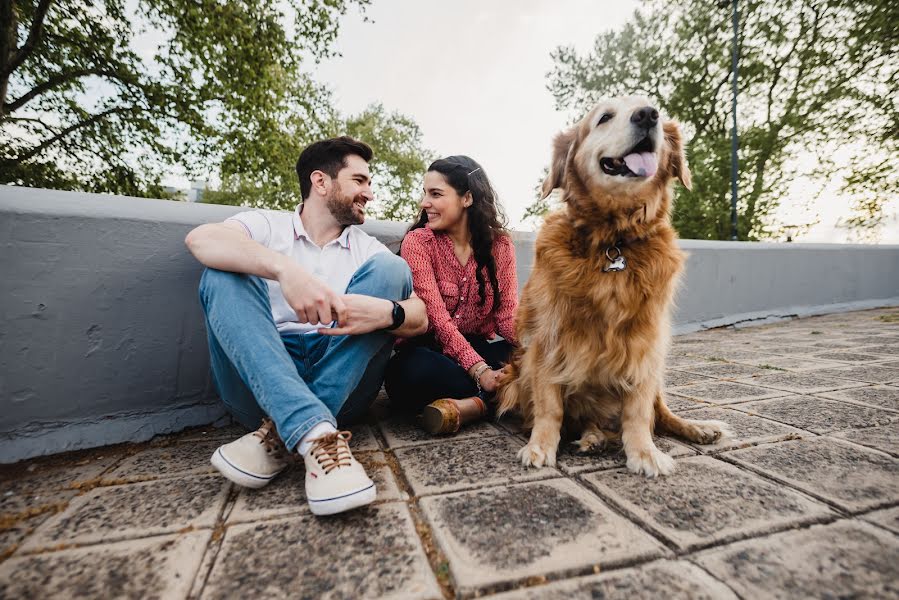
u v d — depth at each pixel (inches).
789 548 39.4
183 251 79.0
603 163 72.1
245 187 852.0
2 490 54.8
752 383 109.3
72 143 419.8
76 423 70.5
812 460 59.2
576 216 74.5
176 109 420.8
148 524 45.7
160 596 34.5
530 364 73.2
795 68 565.0
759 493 50.2
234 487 55.1
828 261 276.7
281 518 46.8
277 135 447.8
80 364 70.6
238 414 66.7
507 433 77.5
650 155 69.5
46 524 45.9
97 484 56.6
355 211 79.5
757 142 566.3
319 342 68.9
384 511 48.1
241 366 53.5
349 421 77.9
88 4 388.2
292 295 54.8
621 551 39.3
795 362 134.3
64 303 68.9
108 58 404.2
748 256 244.4
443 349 85.3
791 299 262.4
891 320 229.6
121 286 73.5
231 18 390.3
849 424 73.8
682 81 630.5
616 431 78.7
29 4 361.7
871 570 36.0
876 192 520.4
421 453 66.9
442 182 86.4
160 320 77.5
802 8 539.5
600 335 67.7
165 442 74.2
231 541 42.3
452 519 45.7
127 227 73.5
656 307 67.5
